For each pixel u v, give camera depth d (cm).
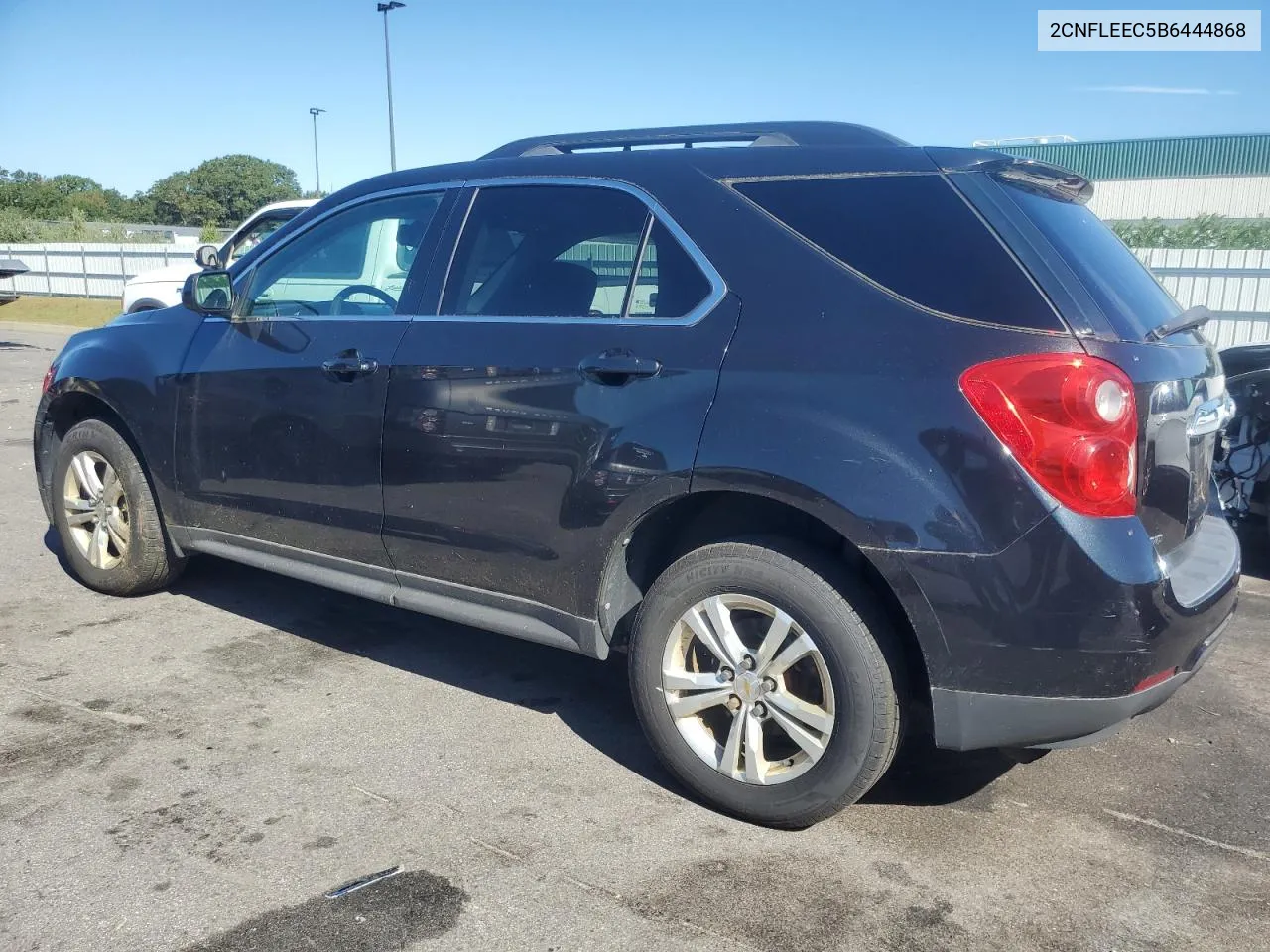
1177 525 294
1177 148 3275
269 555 425
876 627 287
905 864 295
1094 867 295
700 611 312
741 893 278
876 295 290
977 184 295
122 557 484
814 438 284
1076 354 265
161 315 468
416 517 366
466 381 349
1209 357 329
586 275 341
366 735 366
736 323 305
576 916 266
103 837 297
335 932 258
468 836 303
